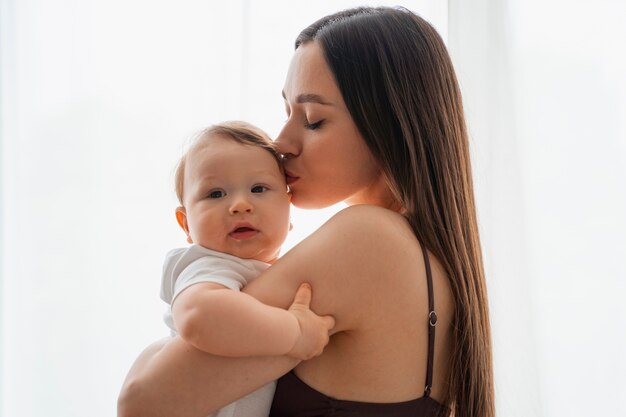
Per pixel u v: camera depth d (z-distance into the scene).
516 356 1.88
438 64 0.99
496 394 1.87
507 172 1.92
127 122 1.96
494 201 1.91
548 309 1.94
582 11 1.95
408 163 0.94
